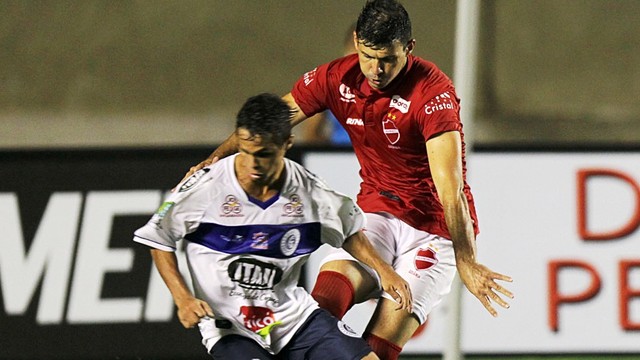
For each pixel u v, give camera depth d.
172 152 28.06
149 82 49.41
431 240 17.50
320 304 16.64
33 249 27.59
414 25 48.50
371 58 15.57
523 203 27.81
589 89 49.00
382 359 16.78
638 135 47.66
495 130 47.41
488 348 26.88
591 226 27.80
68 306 27.31
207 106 49.19
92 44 49.62
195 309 14.63
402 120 16.50
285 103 14.63
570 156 28.16
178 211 15.05
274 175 14.97
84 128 47.84
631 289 27.48
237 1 49.84
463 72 22.44
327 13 49.56
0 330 27.14
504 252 27.48
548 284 27.38
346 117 17.20
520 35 49.06
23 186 27.89
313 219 15.54
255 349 15.61
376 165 17.50
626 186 28.08
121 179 27.95
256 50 49.69
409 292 15.74
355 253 16.12
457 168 15.88
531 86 48.84
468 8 22.42
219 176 15.08
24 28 49.53
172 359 27.09
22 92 48.91
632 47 49.53
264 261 15.41
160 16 49.84
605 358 27.11
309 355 15.96
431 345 26.47
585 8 49.53
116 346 27.14
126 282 27.45
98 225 27.72
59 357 27.08
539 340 27.05
